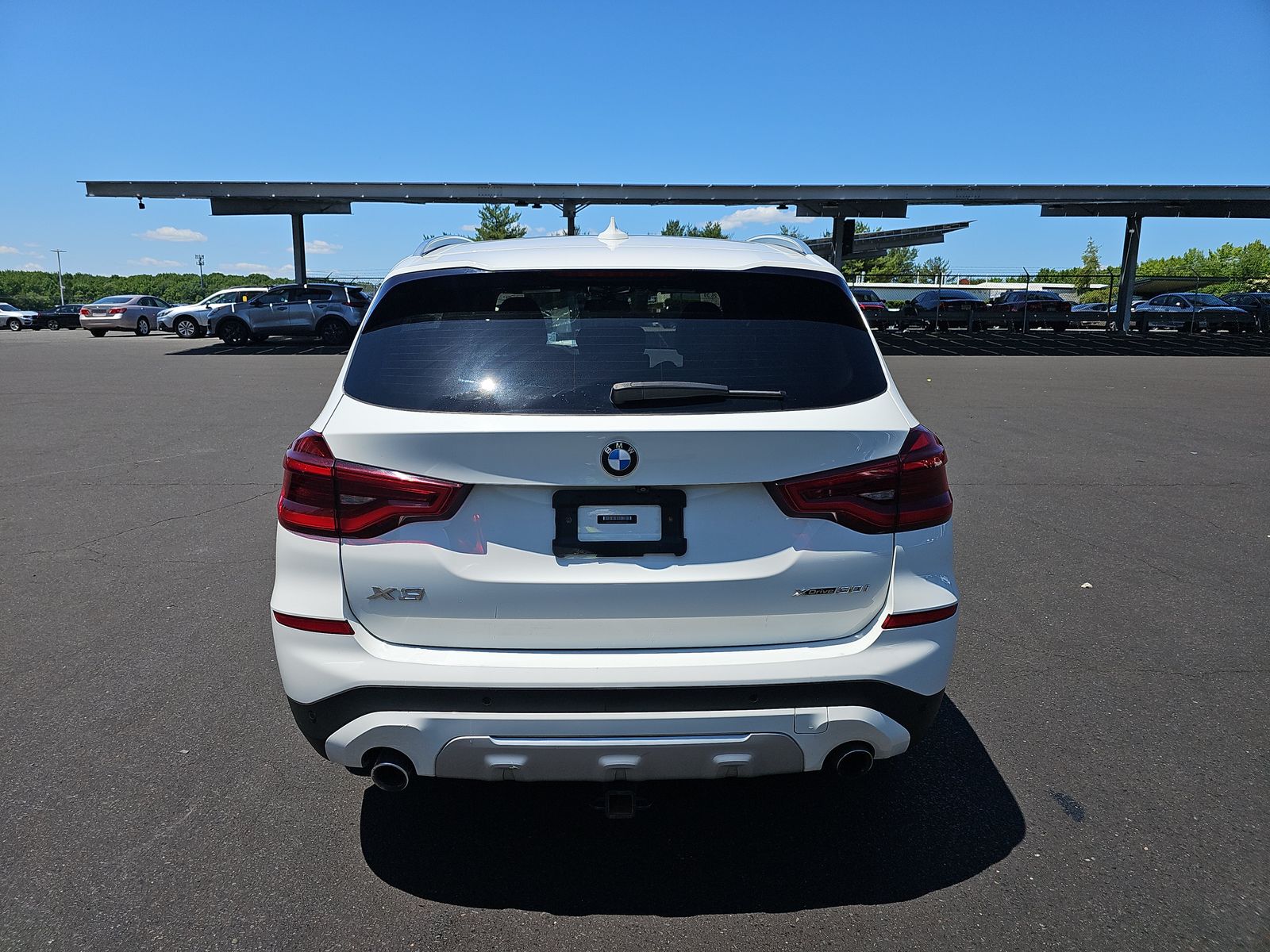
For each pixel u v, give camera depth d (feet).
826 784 10.30
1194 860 8.78
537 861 8.86
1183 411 40.78
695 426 7.37
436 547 7.53
